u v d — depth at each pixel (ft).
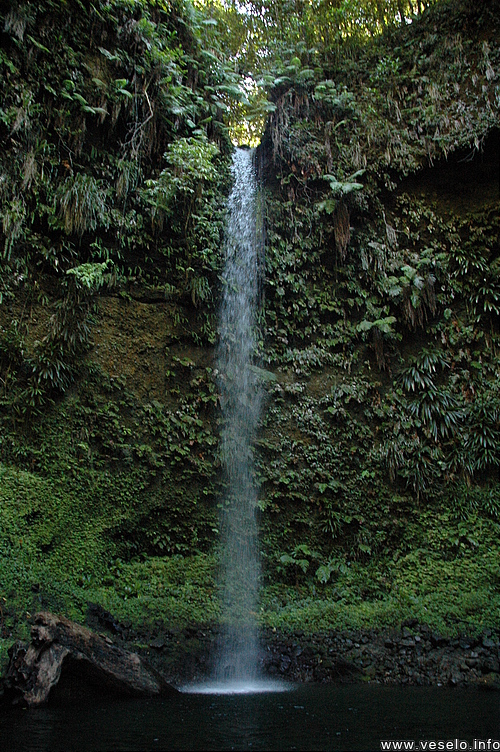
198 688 21.88
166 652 24.25
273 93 38.45
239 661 25.21
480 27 36.60
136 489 29.99
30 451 27.45
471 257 36.32
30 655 17.60
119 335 31.63
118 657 19.47
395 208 37.68
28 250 29.17
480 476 33.40
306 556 31.63
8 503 25.53
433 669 24.53
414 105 37.47
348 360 35.55
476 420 33.91
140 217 32.50
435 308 35.68
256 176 38.22
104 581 27.30
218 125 36.94
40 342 28.55
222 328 34.19
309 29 40.42
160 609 26.30
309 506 32.86
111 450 29.81
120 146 32.89
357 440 34.14
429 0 39.32
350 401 34.83
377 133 37.24
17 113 28.30
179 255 33.86
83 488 28.45
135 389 31.42
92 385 30.12
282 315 35.99
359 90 38.68
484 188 37.14
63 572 26.20
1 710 16.19
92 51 32.01
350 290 36.47
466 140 35.19
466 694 20.52
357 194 36.27
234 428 32.89
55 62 30.42
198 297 33.68
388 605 28.76
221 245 35.24
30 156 28.76
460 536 31.73
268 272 36.09
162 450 31.27
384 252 36.70
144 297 32.83
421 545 32.04
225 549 30.94
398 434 33.99
